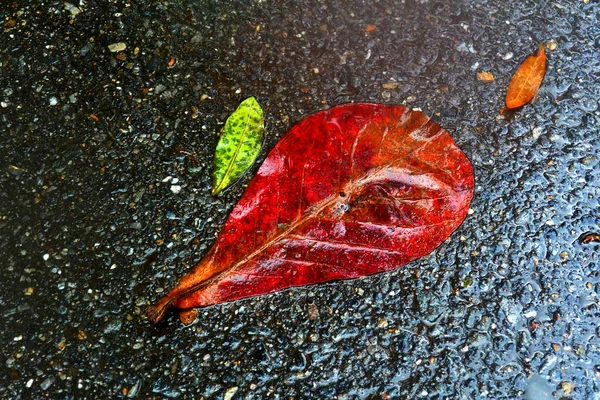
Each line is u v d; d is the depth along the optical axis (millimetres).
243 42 745
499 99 736
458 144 722
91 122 721
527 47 752
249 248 678
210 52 742
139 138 717
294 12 755
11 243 693
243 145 714
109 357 671
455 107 732
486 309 686
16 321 677
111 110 725
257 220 682
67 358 670
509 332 682
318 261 679
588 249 701
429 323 682
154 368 669
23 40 741
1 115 722
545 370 676
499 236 700
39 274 687
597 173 719
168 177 708
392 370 672
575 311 688
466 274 691
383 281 687
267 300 681
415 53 747
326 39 748
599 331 685
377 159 695
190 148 715
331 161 693
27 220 698
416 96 735
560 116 733
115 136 718
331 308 682
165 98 728
